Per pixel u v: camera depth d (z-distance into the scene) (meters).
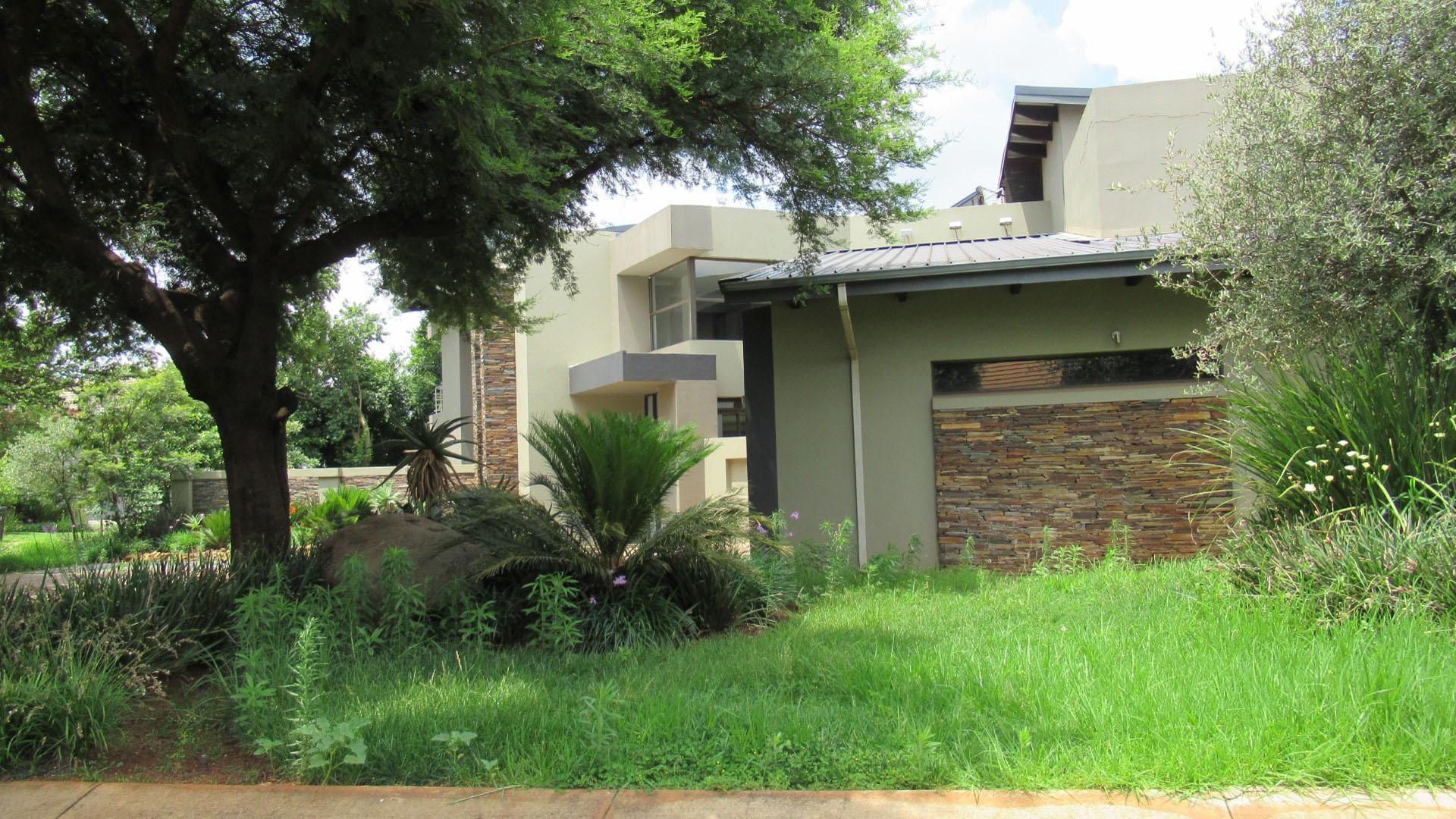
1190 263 8.28
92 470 19.91
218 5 8.95
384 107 8.49
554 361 20.44
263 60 9.67
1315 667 4.83
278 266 9.17
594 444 7.80
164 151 9.17
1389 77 6.85
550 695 5.52
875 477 11.70
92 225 9.54
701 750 4.55
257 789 4.40
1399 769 3.88
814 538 11.69
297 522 19.22
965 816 3.80
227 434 8.99
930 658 5.75
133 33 8.16
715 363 18.62
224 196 9.27
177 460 21.75
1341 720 4.19
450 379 25.16
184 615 6.64
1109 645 5.80
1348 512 6.58
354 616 6.77
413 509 14.72
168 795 4.38
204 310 9.19
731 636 7.46
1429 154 6.76
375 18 6.99
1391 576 5.73
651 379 18.11
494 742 4.73
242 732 5.07
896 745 4.44
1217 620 6.18
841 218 11.12
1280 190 7.20
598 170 10.62
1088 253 10.41
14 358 13.58
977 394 11.66
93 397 20.12
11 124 7.99
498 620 7.59
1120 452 11.25
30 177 8.34
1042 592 8.46
